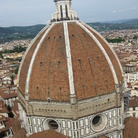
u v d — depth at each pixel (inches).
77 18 3941.9
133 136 3693.4
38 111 3459.6
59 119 3358.8
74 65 3284.9
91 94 3316.9
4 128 5315.0
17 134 3865.7
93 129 3459.6
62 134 3245.6
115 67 3774.6
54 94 3289.9
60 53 3383.4
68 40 3403.1
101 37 4001.0
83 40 3543.3
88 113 3346.5
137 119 3954.2
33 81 3449.8
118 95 3523.6
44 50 3535.9
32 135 3255.4
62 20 3737.7
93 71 3390.7
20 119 4252.0
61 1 3767.2
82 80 3280.0
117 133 3690.9
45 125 3511.3
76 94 3206.2
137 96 6599.4
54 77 3309.5
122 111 3897.6
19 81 4050.2
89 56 3449.8
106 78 3476.9
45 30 3897.6
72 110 3193.9
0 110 6540.4
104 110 3474.4
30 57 3708.2
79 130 3314.5
